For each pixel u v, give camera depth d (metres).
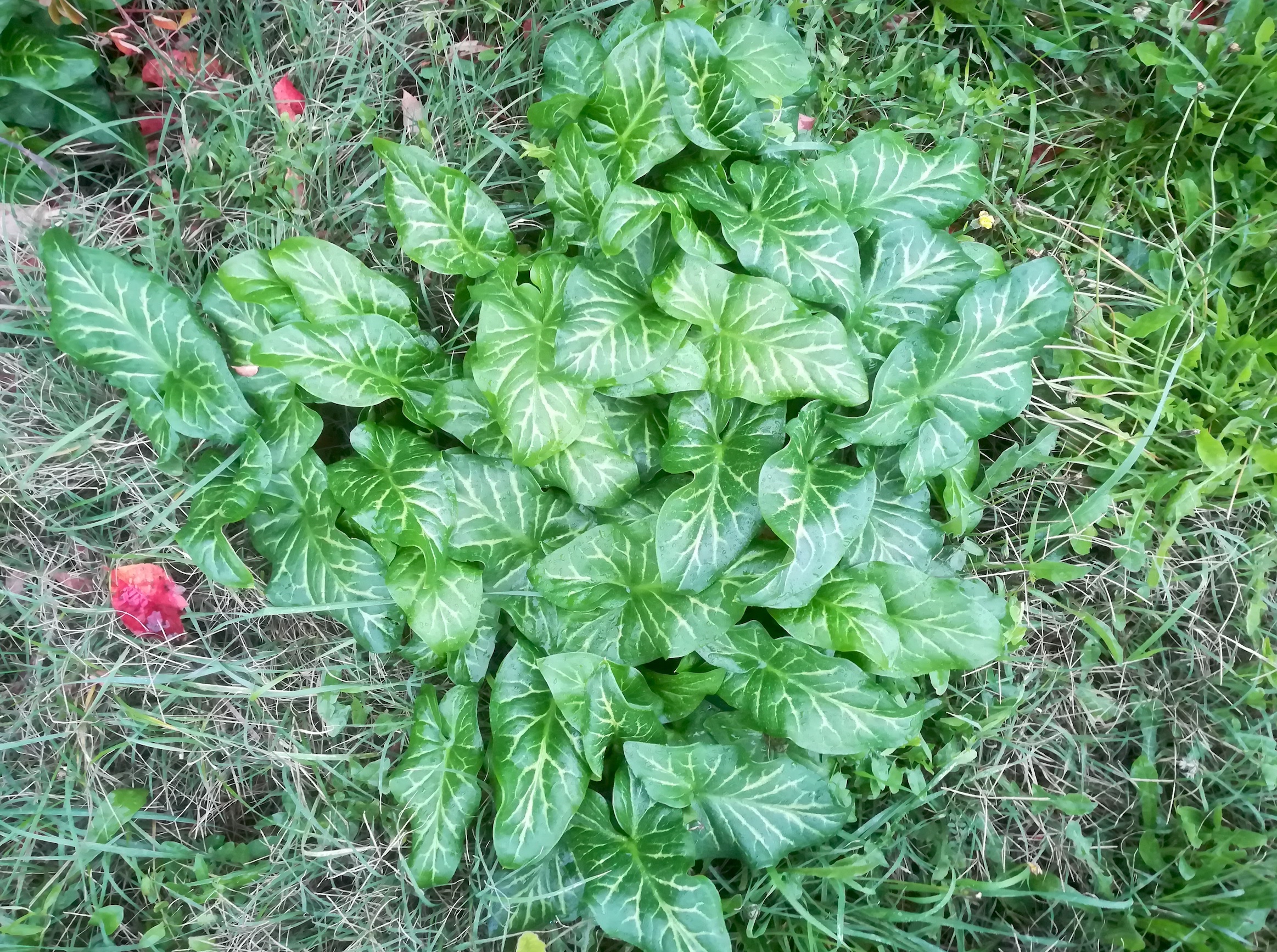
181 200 0.69
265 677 0.68
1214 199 0.74
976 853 0.71
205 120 0.72
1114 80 0.77
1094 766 0.73
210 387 0.64
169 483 0.69
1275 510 0.72
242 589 0.66
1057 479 0.74
